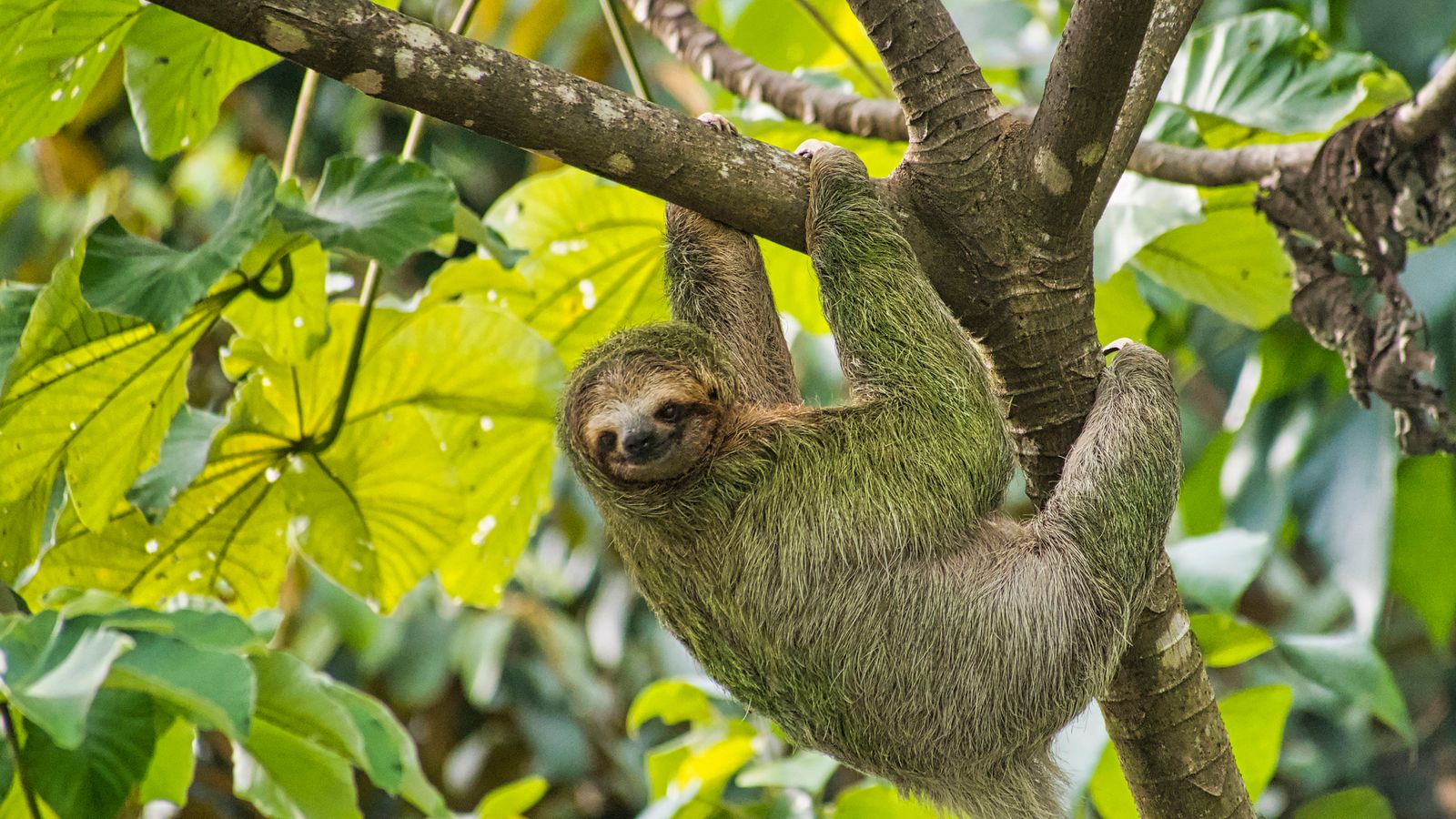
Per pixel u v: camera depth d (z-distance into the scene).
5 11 10.56
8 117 11.48
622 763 20.75
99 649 8.07
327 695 9.59
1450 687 21.05
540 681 21.03
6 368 10.18
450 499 12.76
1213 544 12.91
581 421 10.72
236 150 21.25
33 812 9.48
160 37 11.59
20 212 21.00
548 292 13.59
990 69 17.98
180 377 11.11
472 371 12.35
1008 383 9.64
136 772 9.59
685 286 11.43
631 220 13.30
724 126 9.88
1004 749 9.78
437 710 21.67
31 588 12.17
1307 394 15.62
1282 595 20.30
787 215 9.55
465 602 14.06
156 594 12.53
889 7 9.16
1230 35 14.13
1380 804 18.36
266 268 10.67
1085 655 9.49
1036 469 9.86
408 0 19.27
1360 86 13.46
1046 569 9.65
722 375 10.77
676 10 14.13
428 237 9.96
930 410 9.77
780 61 17.70
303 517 12.63
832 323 9.92
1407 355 10.83
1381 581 14.50
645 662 21.59
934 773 9.93
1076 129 8.60
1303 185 11.23
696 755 13.56
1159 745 9.57
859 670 9.94
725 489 10.46
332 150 21.56
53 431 10.93
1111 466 9.50
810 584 10.07
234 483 12.13
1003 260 9.26
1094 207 9.23
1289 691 12.18
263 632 10.34
